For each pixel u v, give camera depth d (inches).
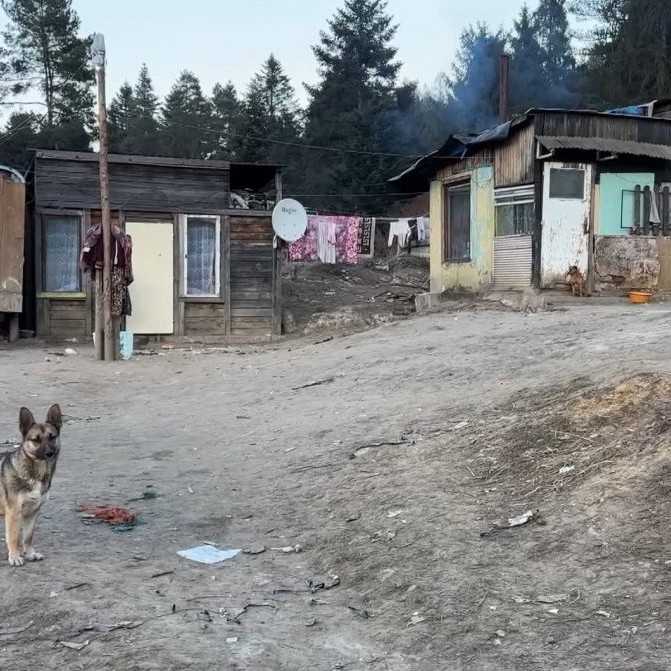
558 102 1852.9
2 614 177.3
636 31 1584.6
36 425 204.1
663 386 259.1
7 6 1967.3
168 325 731.4
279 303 758.5
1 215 668.7
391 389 402.3
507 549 197.9
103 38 585.6
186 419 404.8
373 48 2156.7
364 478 269.1
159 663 153.3
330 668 152.0
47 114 1971.0
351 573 202.2
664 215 673.6
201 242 741.9
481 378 386.6
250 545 227.9
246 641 163.6
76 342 703.7
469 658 152.6
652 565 176.4
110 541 229.8
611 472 220.5
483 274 714.2
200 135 2396.7
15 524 203.9
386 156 1675.7
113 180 720.3
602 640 152.8
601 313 552.1
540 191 647.8
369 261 1120.8
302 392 434.0
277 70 2637.8
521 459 250.7
